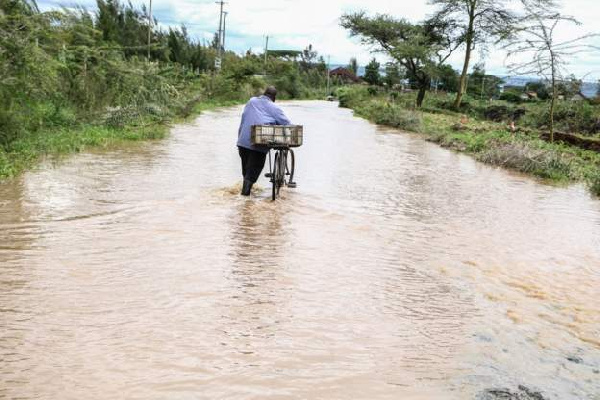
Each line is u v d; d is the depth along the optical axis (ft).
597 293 19.29
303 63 355.36
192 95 105.40
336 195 33.27
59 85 48.83
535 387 12.65
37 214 24.88
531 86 164.45
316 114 131.13
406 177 42.34
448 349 14.35
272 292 17.53
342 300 17.28
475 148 61.87
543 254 23.80
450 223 28.32
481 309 17.24
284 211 28.14
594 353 14.56
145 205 27.45
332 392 12.04
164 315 15.35
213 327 14.80
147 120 64.18
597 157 57.52
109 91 61.93
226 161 42.88
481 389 12.46
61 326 14.38
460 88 154.81
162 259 19.94
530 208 33.53
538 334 15.57
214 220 25.58
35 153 39.32
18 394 11.31
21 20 38.68
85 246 20.90
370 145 65.41
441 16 158.92
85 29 60.70
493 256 23.03
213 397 11.59
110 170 36.29
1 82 36.42
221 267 19.48
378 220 27.81
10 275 17.65
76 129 52.16
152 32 127.95
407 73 170.50
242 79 175.52
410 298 17.81
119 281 17.66
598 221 31.01
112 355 13.03
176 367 12.67
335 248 22.66
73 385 11.73
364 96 185.88
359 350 14.03
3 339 13.53
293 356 13.52
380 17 170.40
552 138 64.03
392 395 12.05
